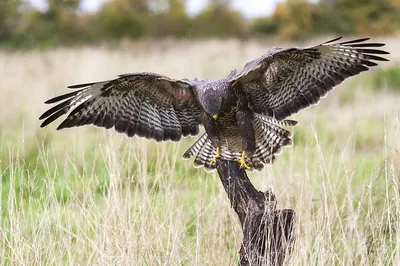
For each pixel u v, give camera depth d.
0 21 57.97
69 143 17.66
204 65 40.62
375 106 24.98
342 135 20.05
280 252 9.77
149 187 13.08
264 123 11.86
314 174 13.20
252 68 10.82
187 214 12.38
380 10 69.06
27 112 23.64
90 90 11.05
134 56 46.56
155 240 11.39
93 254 10.84
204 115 11.40
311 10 69.38
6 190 14.02
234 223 11.79
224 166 10.28
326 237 11.05
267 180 12.93
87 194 11.95
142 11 73.00
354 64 11.10
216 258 11.12
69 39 62.25
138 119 11.57
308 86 11.41
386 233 11.30
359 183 14.38
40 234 10.84
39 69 34.56
